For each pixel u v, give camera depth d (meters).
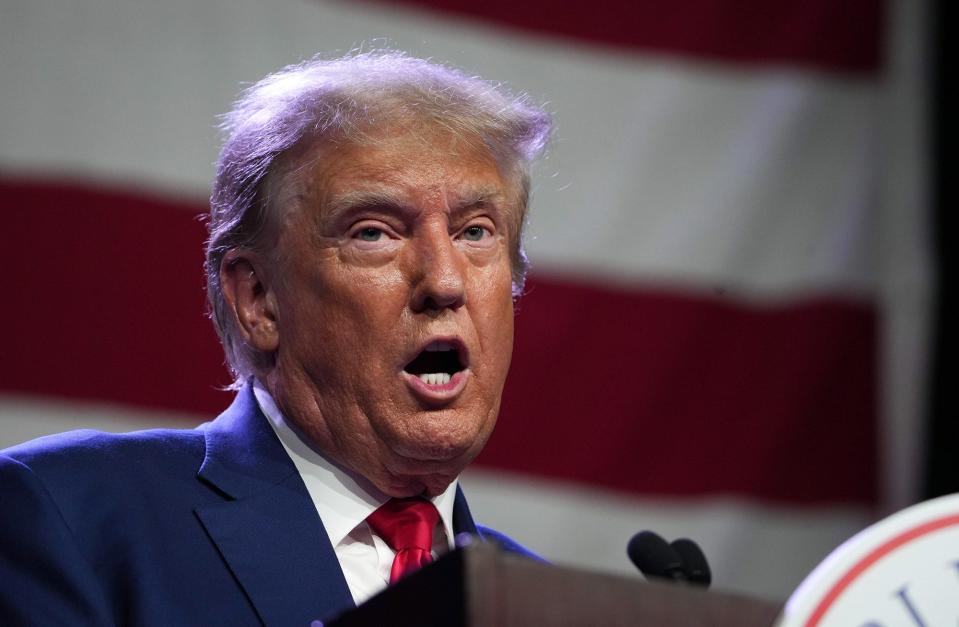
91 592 5.12
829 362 14.02
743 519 13.48
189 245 11.54
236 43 11.94
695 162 13.89
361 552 5.80
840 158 14.40
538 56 13.43
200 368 11.45
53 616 5.02
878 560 3.54
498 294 5.96
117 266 11.30
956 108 14.66
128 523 5.40
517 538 12.75
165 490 5.59
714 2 14.20
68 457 5.56
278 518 5.59
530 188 6.48
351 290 5.74
